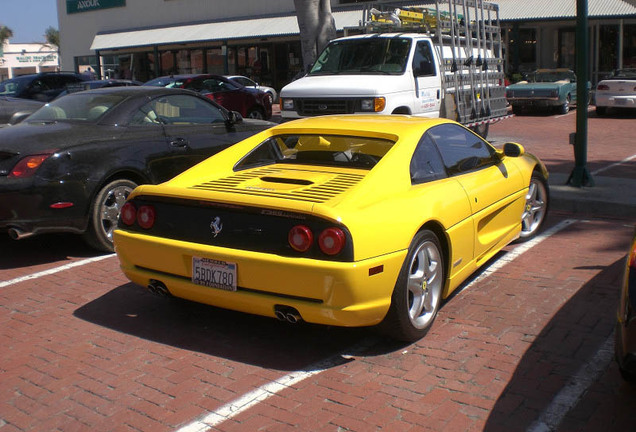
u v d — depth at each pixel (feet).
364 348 14.58
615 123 59.57
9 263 21.48
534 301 17.02
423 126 16.87
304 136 17.40
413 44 36.17
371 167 15.78
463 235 16.24
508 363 13.61
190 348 14.78
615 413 11.63
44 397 12.71
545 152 43.16
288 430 11.37
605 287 17.87
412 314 14.53
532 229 22.76
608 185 29.94
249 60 109.81
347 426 11.44
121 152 21.76
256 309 13.78
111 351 14.69
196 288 14.34
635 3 77.10
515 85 70.18
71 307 17.40
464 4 39.55
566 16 78.48
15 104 42.04
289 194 14.25
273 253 13.33
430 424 11.43
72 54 135.33
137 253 15.16
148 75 124.06
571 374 13.08
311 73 37.99
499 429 11.22
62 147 20.39
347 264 12.68
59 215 20.25
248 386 12.97
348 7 93.50
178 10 115.85
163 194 14.73
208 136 25.17
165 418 11.87
